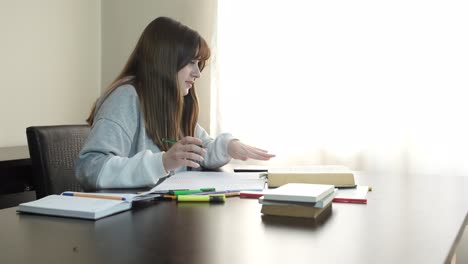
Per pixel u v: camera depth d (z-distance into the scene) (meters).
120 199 0.76
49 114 2.31
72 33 2.42
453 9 1.78
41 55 2.26
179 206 0.77
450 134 1.80
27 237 0.57
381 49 1.90
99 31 2.58
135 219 0.67
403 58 1.86
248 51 2.14
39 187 1.18
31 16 2.20
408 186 1.00
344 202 0.80
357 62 1.94
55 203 0.72
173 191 0.85
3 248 0.53
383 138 1.90
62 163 1.23
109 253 0.51
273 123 2.10
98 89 2.58
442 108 1.81
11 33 2.11
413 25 1.84
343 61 1.97
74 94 2.45
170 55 1.20
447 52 1.79
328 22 1.99
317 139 2.04
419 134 1.85
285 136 2.08
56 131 1.24
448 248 0.53
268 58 2.11
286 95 2.08
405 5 1.85
